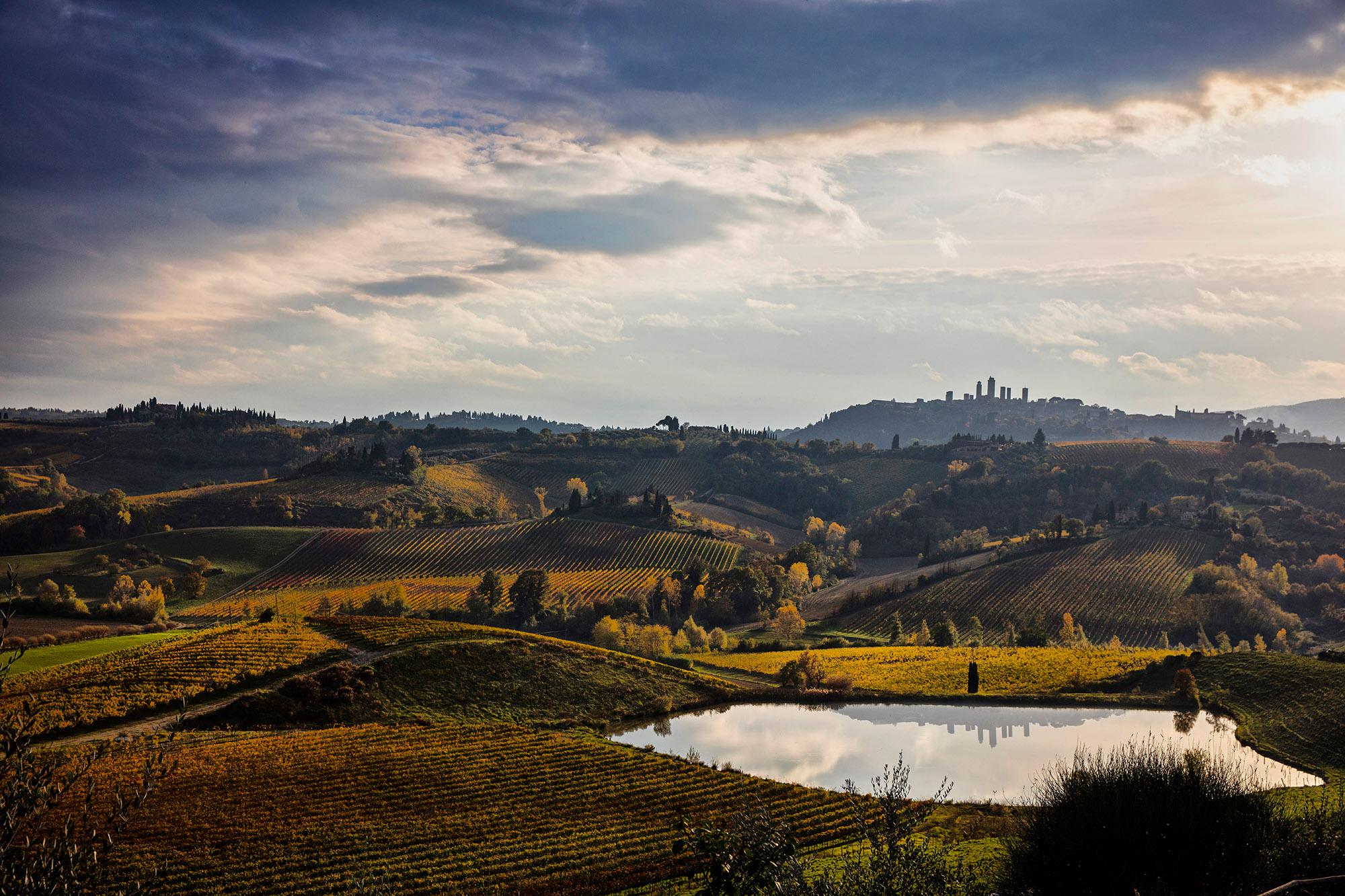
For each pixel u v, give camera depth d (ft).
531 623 460.96
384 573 583.58
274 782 183.21
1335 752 225.76
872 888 48.16
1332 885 63.77
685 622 441.68
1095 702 297.74
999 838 130.52
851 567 643.86
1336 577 553.23
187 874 143.54
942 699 304.50
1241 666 307.58
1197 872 65.77
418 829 163.84
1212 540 605.73
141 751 188.44
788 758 235.20
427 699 266.57
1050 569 555.28
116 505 648.38
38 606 374.63
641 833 163.53
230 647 284.41
